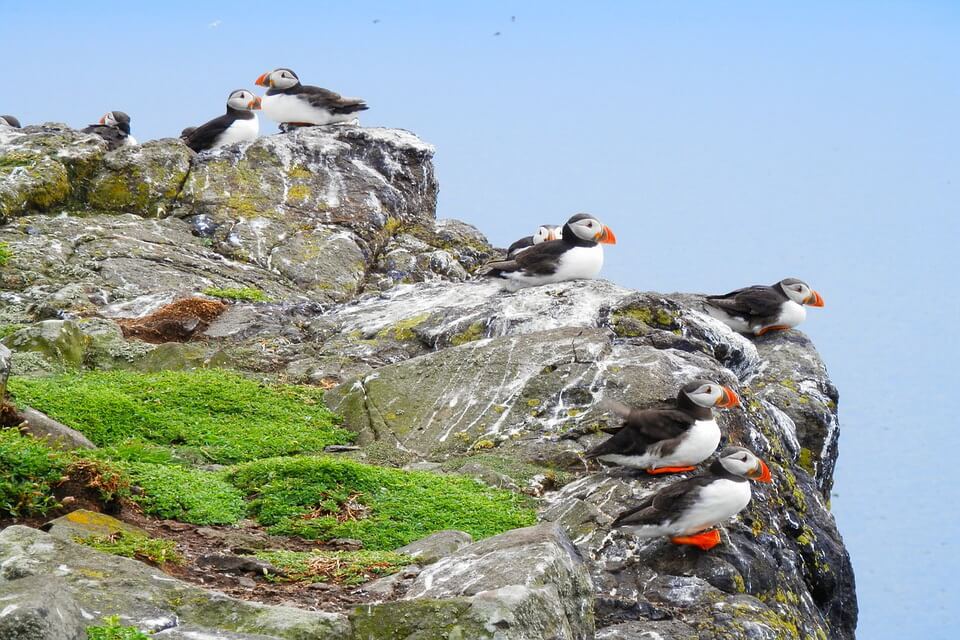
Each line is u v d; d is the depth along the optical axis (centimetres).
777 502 1486
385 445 1605
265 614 861
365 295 2214
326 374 1864
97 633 782
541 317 1919
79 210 2628
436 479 1403
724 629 1113
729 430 1538
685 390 1393
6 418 1355
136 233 2514
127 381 1759
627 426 1399
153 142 2778
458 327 1944
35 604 732
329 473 1353
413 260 2698
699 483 1210
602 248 2084
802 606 1348
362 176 2853
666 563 1242
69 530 1044
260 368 1923
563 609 922
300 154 2844
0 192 2497
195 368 1888
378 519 1278
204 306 2152
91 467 1180
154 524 1192
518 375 1680
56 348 1852
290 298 2397
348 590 1020
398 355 1950
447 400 1666
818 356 2130
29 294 2194
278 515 1284
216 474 1382
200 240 2573
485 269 2384
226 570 1059
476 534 1273
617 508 1343
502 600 863
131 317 2136
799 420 1944
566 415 1602
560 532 1016
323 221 2709
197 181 2719
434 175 3053
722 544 1270
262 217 2664
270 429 1634
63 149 2688
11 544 911
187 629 823
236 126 2920
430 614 856
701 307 2180
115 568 898
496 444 1576
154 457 1441
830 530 1589
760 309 2156
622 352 1708
